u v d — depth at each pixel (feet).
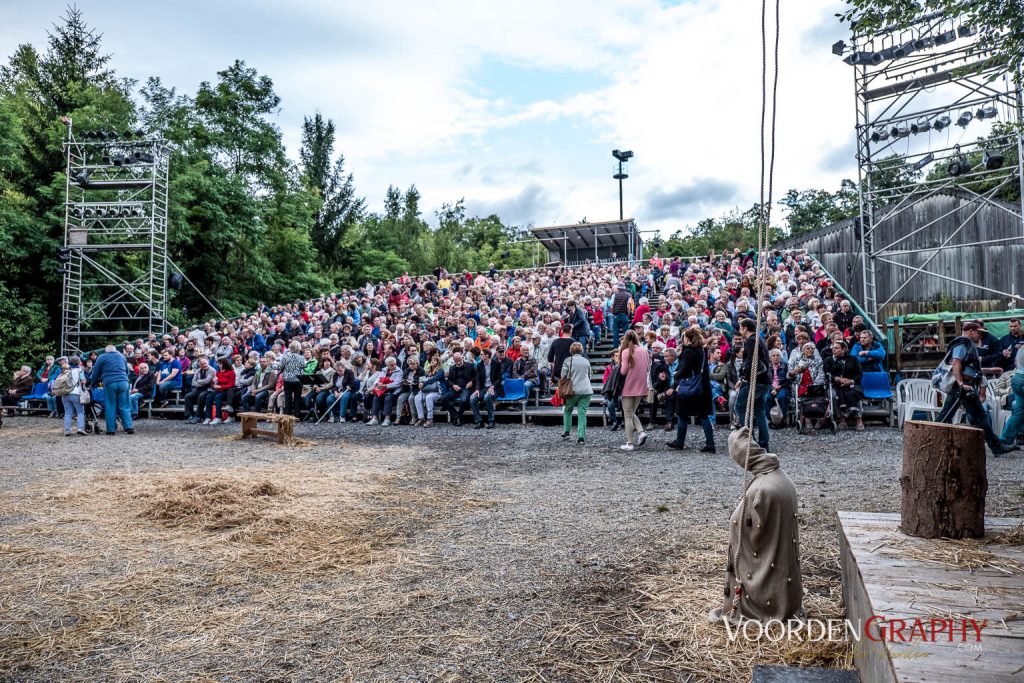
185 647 10.46
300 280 127.24
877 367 36.70
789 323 40.32
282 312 76.07
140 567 14.33
